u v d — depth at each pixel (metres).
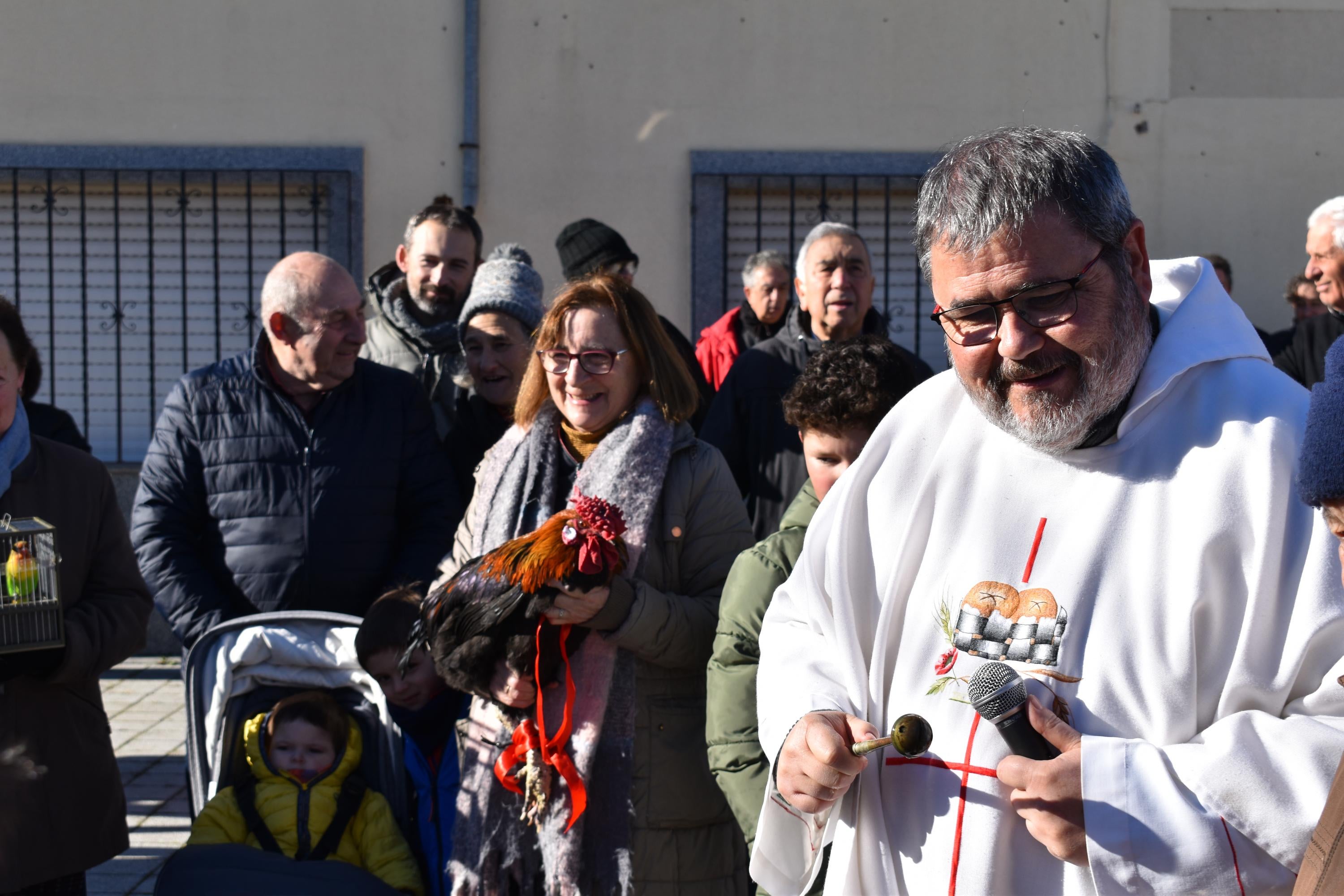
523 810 2.37
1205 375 1.50
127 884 3.94
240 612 3.29
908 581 1.62
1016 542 1.53
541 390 2.72
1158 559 1.43
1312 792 1.28
